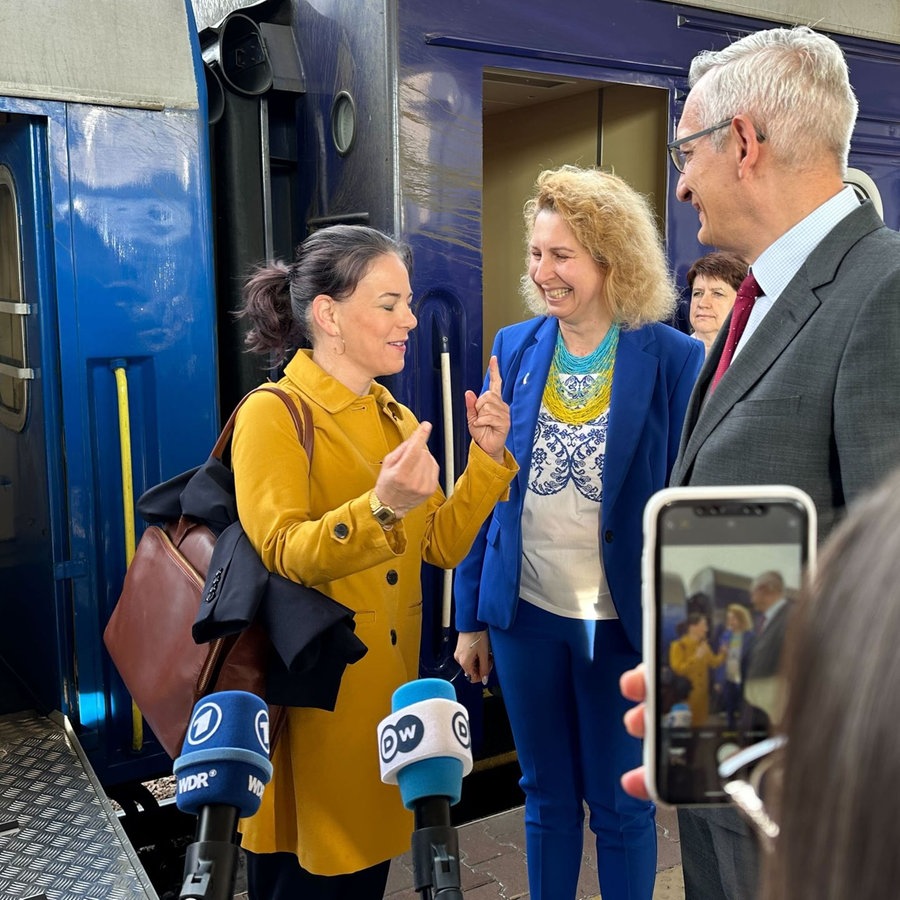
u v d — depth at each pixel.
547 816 2.09
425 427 1.48
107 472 2.73
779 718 0.39
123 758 2.82
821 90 1.38
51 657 2.78
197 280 2.81
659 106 3.24
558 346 2.08
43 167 2.59
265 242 3.17
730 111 1.42
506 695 2.12
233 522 1.73
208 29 3.20
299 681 1.59
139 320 2.73
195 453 2.84
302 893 1.74
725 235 1.50
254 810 0.95
